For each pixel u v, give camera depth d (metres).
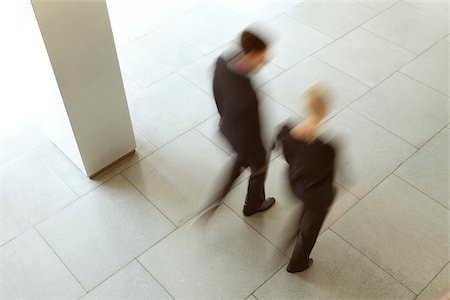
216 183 4.03
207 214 3.74
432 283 3.42
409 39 5.48
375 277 3.46
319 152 2.71
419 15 5.81
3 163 4.16
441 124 4.54
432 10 5.89
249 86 3.06
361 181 4.04
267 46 3.04
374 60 5.21
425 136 4.43
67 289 3.39
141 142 4.36
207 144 4.35
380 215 3.81
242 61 3.02
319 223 3.01
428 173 4.12
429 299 3.34
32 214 3.82
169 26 5.61
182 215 3.82
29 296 3.35
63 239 3.67
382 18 5.76
